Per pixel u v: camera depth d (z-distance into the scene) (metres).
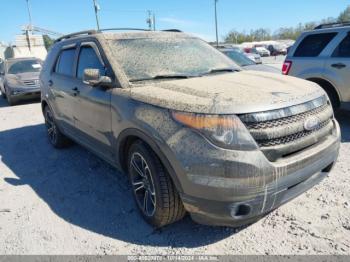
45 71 5.47
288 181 2.40
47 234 3.05
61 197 3.78
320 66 5.95
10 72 11.48
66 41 4.81
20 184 4.23
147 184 2.96
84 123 3.99
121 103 3.05
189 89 2.82
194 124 2.37
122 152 3.26
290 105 2.47
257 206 2.34
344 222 2.89
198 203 2.44
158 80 3.29
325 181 3.68
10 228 3.19
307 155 2.52
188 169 2.38
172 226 3.04
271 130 2.34
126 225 3.11
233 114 2.32
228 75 3.47
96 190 3.88
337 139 2.92
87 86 3.73
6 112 9.70
